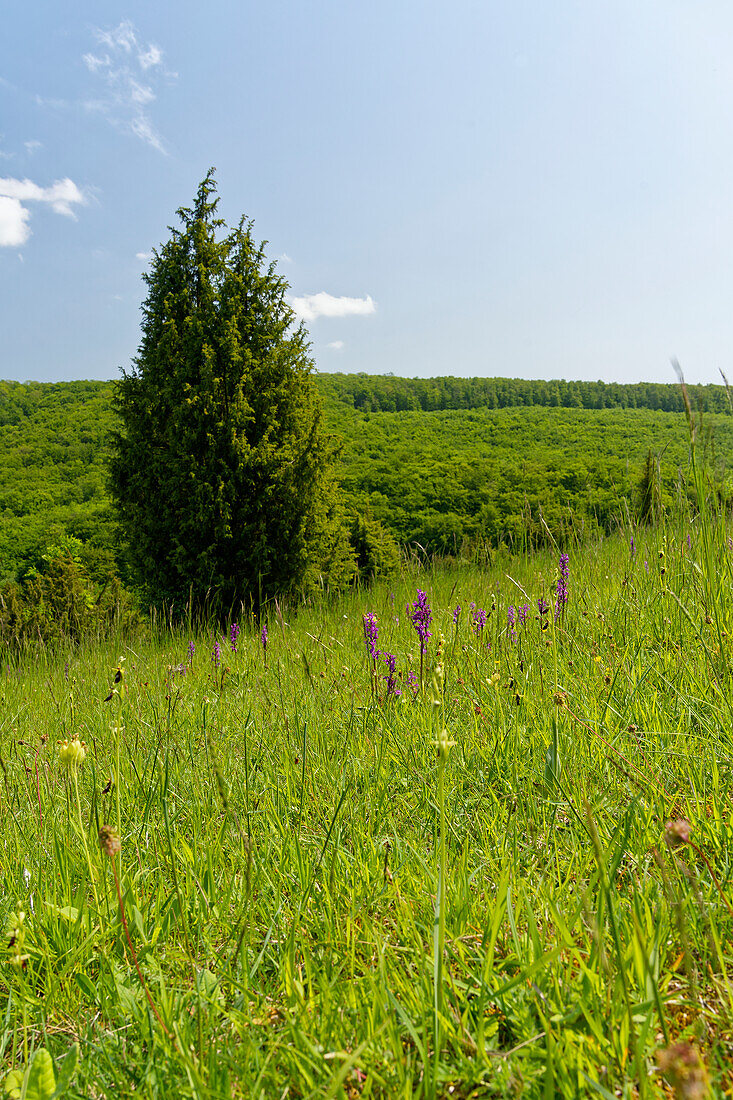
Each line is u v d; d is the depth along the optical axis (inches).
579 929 54.8
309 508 612.1
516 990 49.1
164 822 86.4
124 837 86.8
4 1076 49.0
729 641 106.4
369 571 870.4
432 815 83.7
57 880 76.4
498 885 58.9
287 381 631.8
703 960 49.9
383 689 128.4
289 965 53.4
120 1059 50.5
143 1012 53.1
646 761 81.8
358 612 286.4
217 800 95.7
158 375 613.3
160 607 609.9
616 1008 43.6
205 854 78.4
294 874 73.0
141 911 70.2
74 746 68.2
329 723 123.2
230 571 601.3
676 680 106.6
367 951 59.0
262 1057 47.0
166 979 59.6
